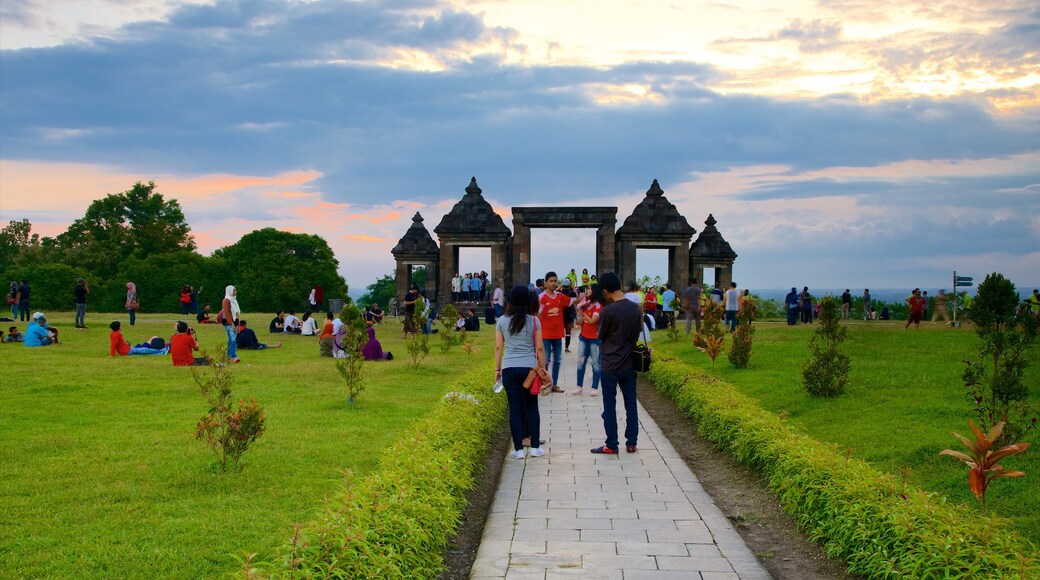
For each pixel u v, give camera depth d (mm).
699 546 6992
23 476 8547
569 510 8117
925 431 10438
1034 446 9203
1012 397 8891
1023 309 8977
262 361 20484
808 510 7625
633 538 7215
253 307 66938
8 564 6004
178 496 7938
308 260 69688
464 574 6656
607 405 10859
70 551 6285
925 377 14711
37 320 23438
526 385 10508
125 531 6801
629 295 15914
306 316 30094
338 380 16734
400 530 6293
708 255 46469
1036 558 5699
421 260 46594
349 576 5391
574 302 26234
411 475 7633
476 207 45156
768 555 7023
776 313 50500
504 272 44812
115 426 11359
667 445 11453
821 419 12125
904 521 6242
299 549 5477
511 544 7031
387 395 14898
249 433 8898
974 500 7664
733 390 13930
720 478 9883
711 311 22562
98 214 76500
